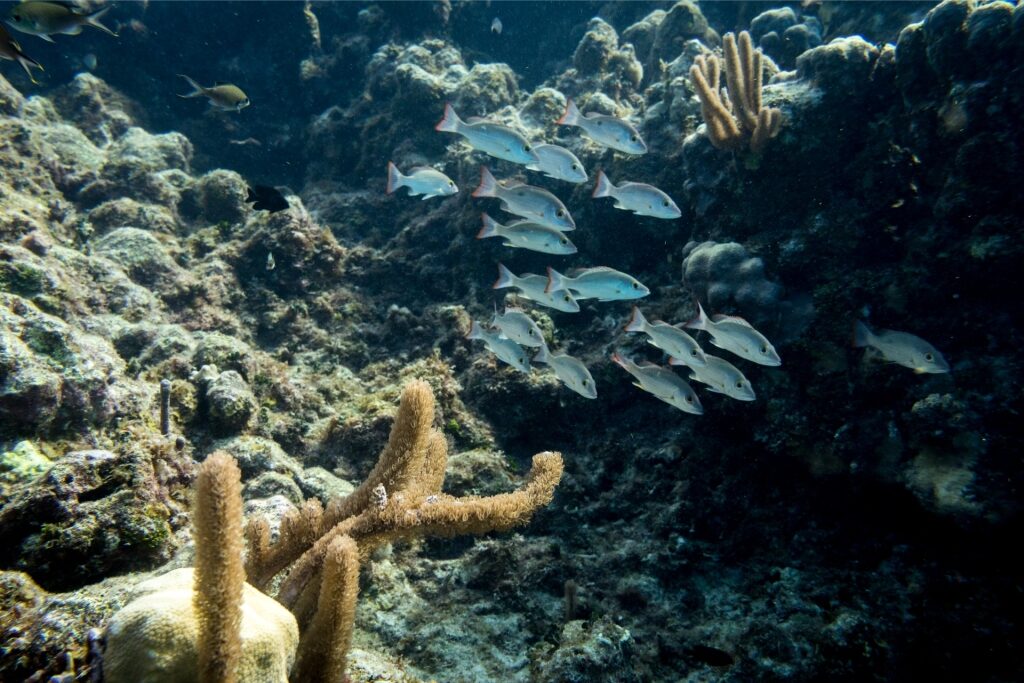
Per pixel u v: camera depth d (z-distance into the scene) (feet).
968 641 4.32
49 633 2.58
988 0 5.07
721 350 5.80
